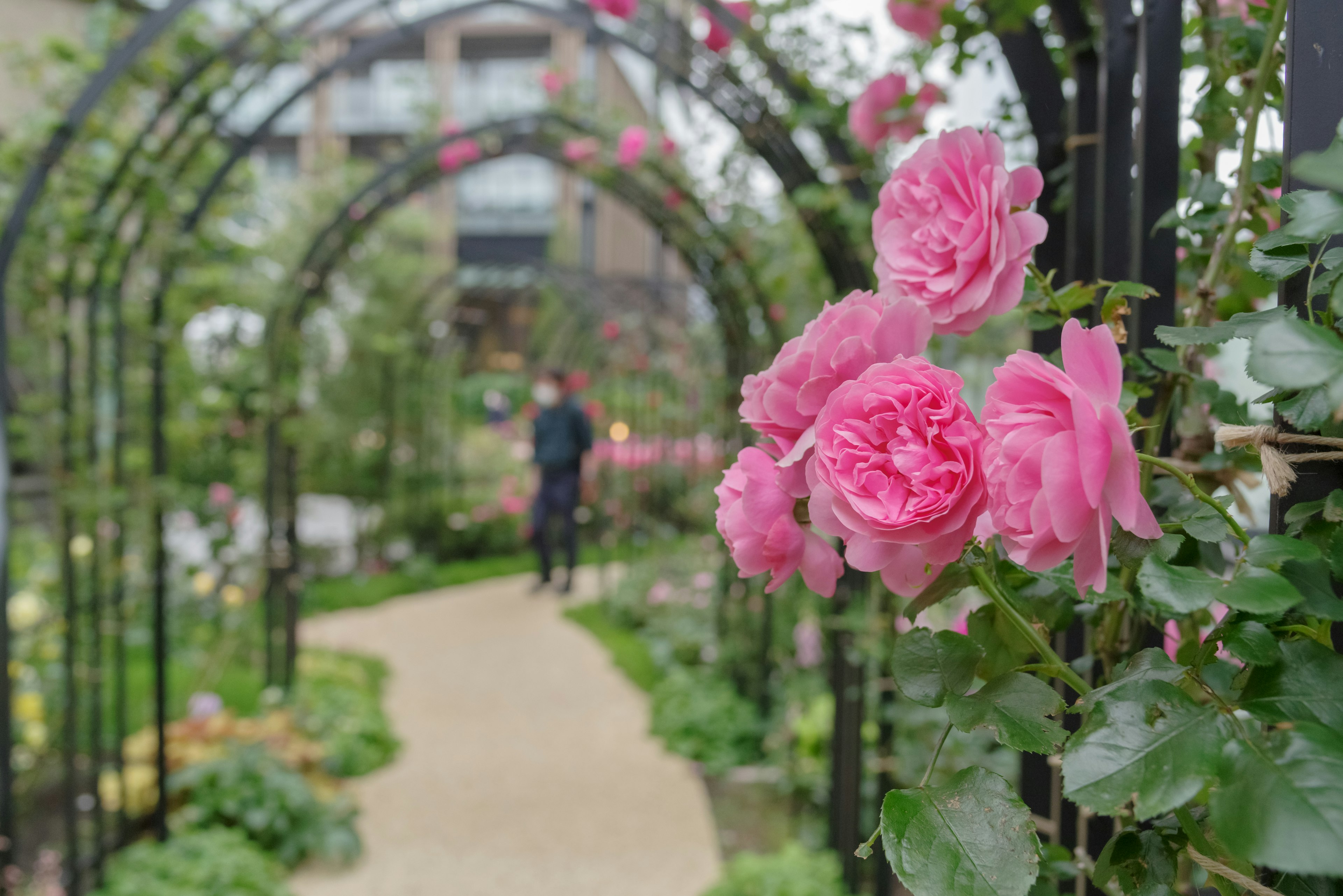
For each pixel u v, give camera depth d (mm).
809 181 2471
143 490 3104
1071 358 417
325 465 7676
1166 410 748
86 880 2555
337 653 5215
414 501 8055
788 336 3129
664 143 3412
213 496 4184
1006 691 489
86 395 2746
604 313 7969
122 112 2865
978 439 435
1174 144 814
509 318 15164
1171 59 810
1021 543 418
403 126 13789
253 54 2809
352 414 7773
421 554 7922
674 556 5992
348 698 4203
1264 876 469
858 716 2258
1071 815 995
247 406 4262
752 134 2592
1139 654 461
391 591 6918
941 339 873
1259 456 502
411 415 8031
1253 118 660
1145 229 819
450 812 3387
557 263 12414
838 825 2504
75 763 2574
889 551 469
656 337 6965
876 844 2268
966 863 427
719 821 3271
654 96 3535
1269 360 334
